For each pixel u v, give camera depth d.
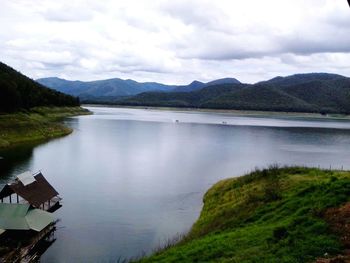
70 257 35.12
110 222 44.78
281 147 114.00
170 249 27.03
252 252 21.02
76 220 45.34
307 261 18.27
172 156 95.12
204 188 61.25
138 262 26.08
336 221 22.02
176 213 48.16
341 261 17.22
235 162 86.44
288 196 32.59
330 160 88.69
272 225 25.47
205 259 22.09
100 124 186.25
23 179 48.25
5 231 38.09
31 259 33.84
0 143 100.19
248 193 41.56
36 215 41.22
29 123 122.81
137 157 92.69
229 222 31.64
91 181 65.81
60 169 75.44
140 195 56.97
